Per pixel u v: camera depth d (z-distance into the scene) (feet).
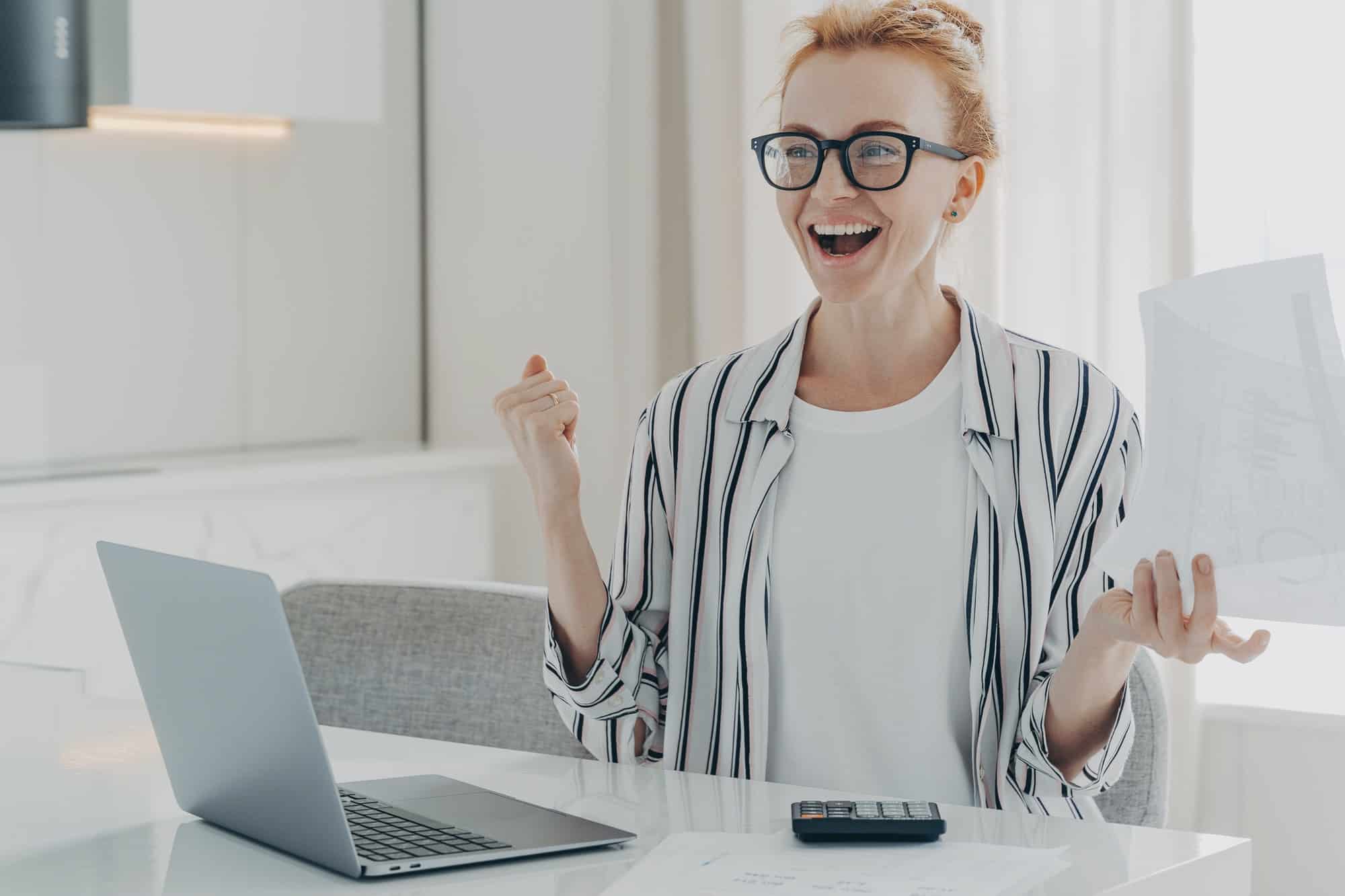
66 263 10.63
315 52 10.98
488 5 12.13
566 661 4.71
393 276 12.62
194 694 3.42
